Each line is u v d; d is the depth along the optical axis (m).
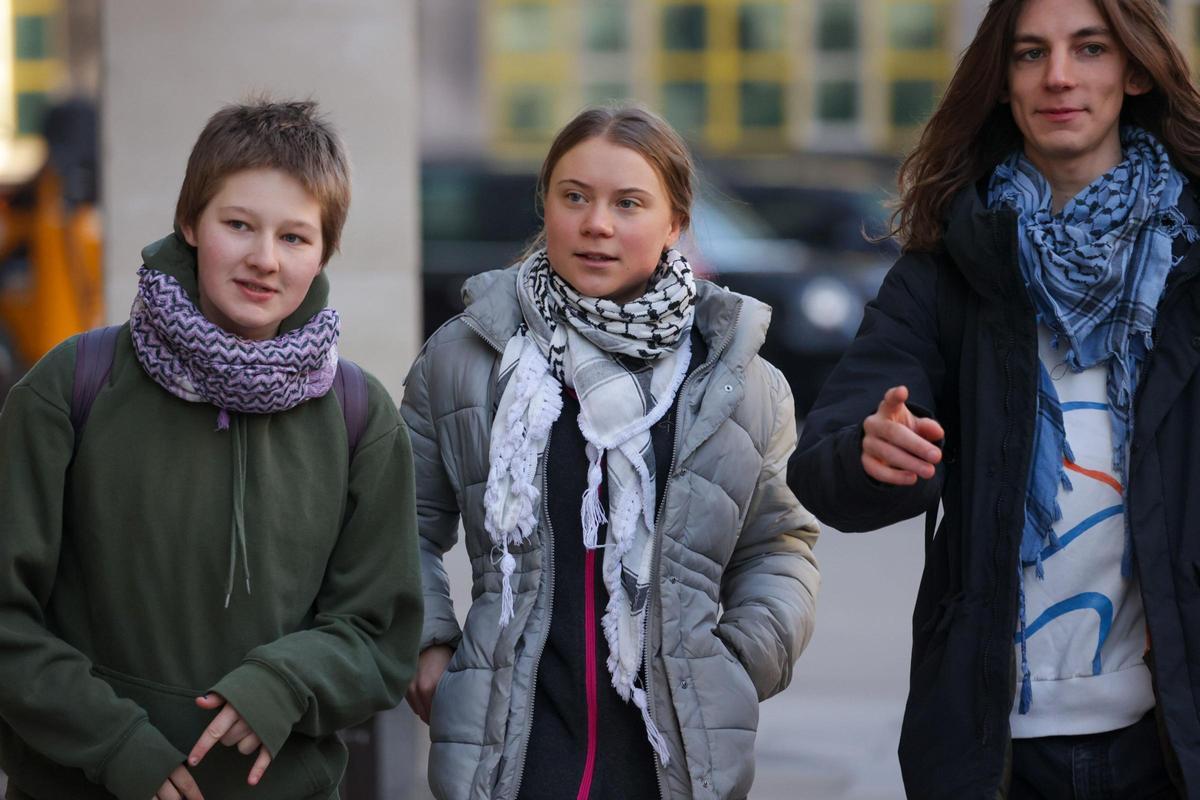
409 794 8.77
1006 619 5.64
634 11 40.88
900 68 40.34
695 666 6.08
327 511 5.66
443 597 6.46
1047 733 5.73
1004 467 5.72
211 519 5.49
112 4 12.03
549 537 6.11
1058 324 5.77
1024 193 5.97
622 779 6.01
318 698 5.50
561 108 41.19
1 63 33.03
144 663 5.46
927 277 6.07
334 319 5.63
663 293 6.17
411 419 6.46
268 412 5.53
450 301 27.62
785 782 10.41
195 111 12.08
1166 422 5.68
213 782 5.51
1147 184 5.86
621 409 6.11
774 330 24.16
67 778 5.54
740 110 40.69
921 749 5.75
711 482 6.19
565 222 6.15
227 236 5.48
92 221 22.27
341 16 12.12
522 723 6.00
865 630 13.90
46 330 21.80
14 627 5.35
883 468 5.42
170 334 5.40
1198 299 5.72
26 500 5.42
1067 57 5.89
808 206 26.19
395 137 12.19
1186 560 5.59
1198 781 5.43
